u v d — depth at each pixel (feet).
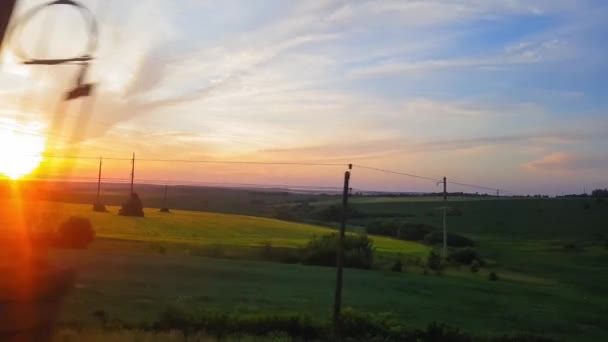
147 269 144.15
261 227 280.31
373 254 220.23
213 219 291.79
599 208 383.86
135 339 54.13
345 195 77.51
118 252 169.68
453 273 204.44
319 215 320.29
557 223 346.13
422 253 247.91
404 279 175.63
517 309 132.46
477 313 121.49
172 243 209.36
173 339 58.54
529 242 298.15
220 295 113.80
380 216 348.38
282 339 65.51
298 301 113.80
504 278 198.49
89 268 128.77
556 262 245.45
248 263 183.42
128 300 92.43
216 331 68.59
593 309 140.97
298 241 240.73
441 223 335.26
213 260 182.70
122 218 249.75
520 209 387.34
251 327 71.82
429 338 78.38
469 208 392.88
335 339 70.59
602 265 239.30
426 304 128.36
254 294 119.85
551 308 138.82
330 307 107.14
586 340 98.17
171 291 112.88
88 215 158.71
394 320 84.99
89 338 43.62
